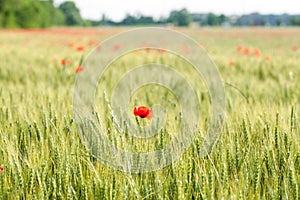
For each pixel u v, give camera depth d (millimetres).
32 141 3021
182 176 2547
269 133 3076
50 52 15461
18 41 27016
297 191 2525
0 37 32656
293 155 2912
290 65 10008
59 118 3514
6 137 2963
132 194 2471
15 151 2848
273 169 2693
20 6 58406
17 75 8867
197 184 2490
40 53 14742
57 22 92000
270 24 105188
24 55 13711
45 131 3248
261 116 3518
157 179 2549
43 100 4477
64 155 2684
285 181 2635
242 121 3205
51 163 2740
